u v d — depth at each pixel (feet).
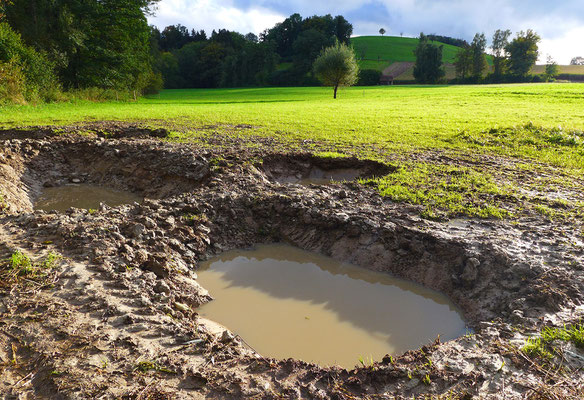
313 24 333.62
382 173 32.01
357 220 21.56
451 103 85.51
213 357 11.96
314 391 10.67
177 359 11.68
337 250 21.20
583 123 48.62
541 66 364.79
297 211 23.48
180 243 20.61
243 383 10.86
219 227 23.18
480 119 54.65
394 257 19.62
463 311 16.34
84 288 14.58
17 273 15.07
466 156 35.58
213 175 29.73
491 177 28.68
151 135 44.27
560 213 21.63
